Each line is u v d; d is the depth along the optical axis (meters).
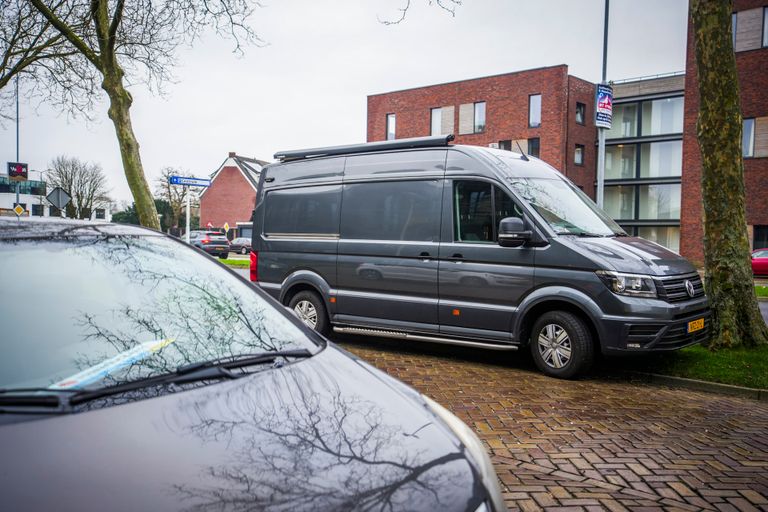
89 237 2.65
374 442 1.80
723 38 7.19
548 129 37.28
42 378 1.87
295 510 1.43
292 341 2.51
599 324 6.00
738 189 7.24
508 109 38.66
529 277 6.41
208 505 1.40
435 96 41.22
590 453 4.21
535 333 6.47
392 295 7.39
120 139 12.94
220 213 61.19
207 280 2.73
